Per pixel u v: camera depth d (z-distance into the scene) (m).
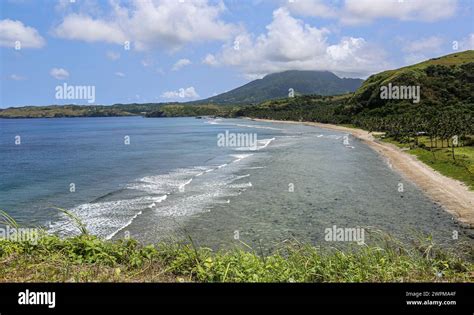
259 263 7.75
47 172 47.06
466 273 7.59
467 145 69.75
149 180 40.59
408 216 26.38
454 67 162.50
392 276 7.28
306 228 23.42
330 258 8.32
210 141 95.50
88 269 7.42
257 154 66.00
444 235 21.98
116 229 22.94
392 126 106.69
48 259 7.70
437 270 7.73
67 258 7.78
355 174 44.56
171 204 29.42
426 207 28.95
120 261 8.23
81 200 31.19
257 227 23.67
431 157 56.97
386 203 30.23
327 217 26.06
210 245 20.34
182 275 7.47
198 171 46.84
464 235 21.89
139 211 27.28
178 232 22.58
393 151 70.56
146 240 21.00
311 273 7.40
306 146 80.81
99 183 39.22
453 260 8.84
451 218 25.83
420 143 75.88
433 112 121.12
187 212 27.08
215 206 28.83
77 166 52.41
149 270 7.65
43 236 8.98
